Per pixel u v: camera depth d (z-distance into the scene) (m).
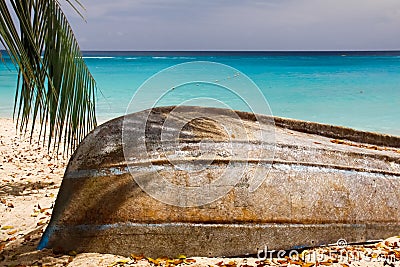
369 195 4.25
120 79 27.61
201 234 3.74
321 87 23.00
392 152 5.02
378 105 16.92
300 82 25.66
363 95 19.78
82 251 3.78
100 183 3.88
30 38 3.77
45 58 4.34
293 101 18.45
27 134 11.09
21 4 3.66
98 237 3.76
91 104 5.22
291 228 3.91
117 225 3.73
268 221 3.85
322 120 14.06
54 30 4.34
